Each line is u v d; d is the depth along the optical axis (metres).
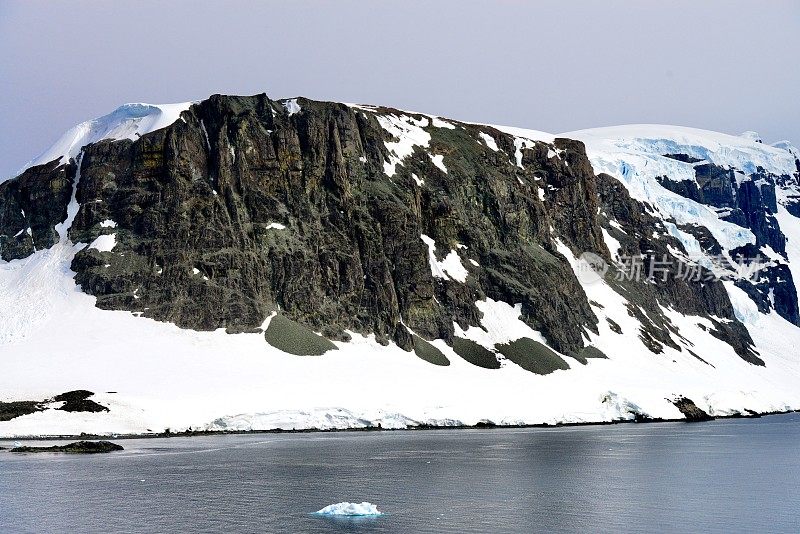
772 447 148.50
